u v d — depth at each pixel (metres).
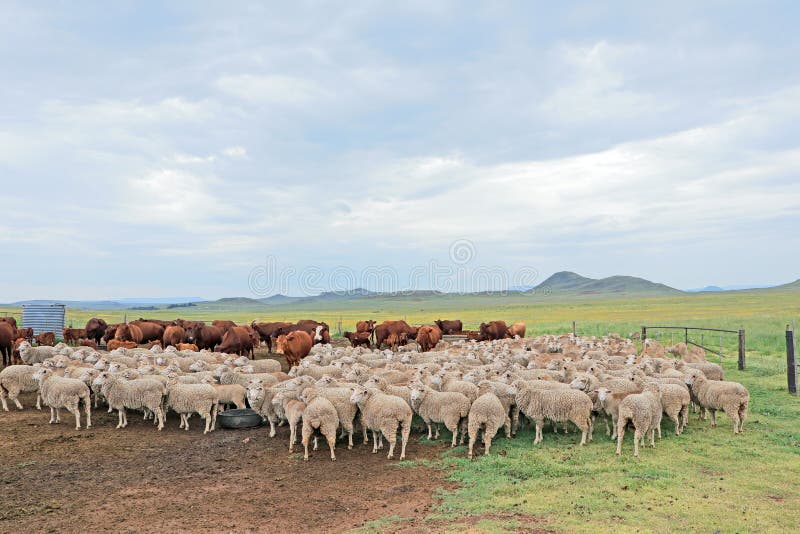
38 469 12.79
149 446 14.77
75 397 16.39
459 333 47.59
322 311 147.62
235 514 10.12
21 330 33.94
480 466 12.46
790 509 9.73
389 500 10.73
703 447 13.59
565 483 11.24
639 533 8.71
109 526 9.62
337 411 14.14
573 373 17.66
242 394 17.59
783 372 24.73
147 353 24.92
